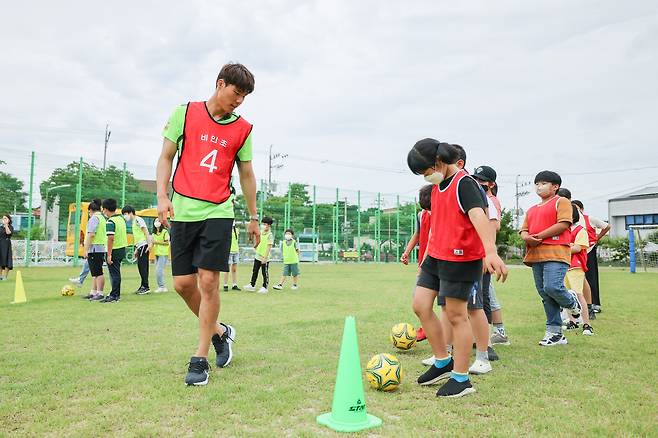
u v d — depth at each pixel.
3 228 11.95
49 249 19.05
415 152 3.21
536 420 2.59
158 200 3.57
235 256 10.78
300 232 27.45
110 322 5.77
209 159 3.60
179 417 2.57
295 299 8.72
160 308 7.07
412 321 6.09
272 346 4.49
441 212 3.26
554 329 4.83
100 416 2.57
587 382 3.39
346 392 2.53
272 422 2.53
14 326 5.46
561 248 4.74
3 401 2.81
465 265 3.14
